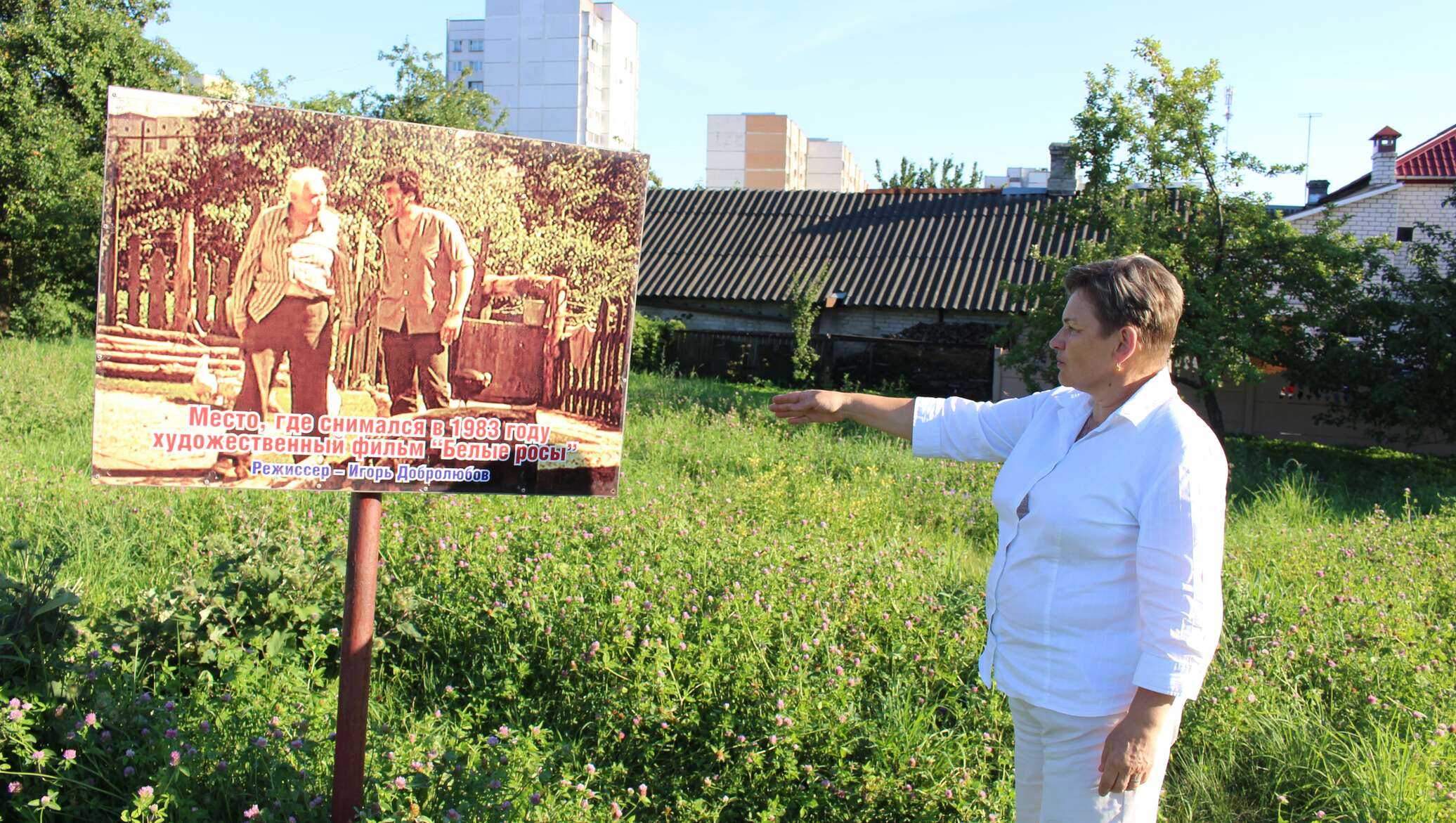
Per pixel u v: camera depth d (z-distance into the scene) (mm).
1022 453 2518
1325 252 13031
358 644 2578
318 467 2432
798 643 4160
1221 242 13461
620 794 3361
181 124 2248
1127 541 2254
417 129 2404
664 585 4508
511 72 87938
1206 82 13141
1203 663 2164
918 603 4699
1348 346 13484
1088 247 13234
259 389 2367
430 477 2514
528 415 2564
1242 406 16422
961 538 7172
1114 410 2340
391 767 2945
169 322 2295
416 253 2436
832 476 9250
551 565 4582
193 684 3537
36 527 5445
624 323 2611
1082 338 2344
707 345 20500
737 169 65938
